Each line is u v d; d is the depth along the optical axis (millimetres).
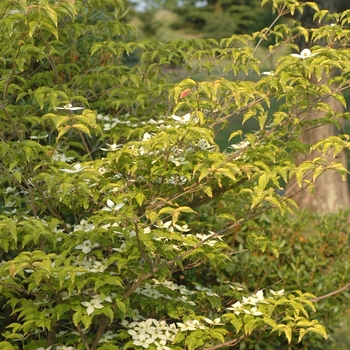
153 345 4047
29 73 5516
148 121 4875
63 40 5270
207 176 4078
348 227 7301
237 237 6555
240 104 4477
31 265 3473
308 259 6770
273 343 6309
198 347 4324
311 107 4312
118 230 3820
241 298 4508
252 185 4852
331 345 6828
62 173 4004
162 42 5539
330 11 11719
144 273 4105
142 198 4000
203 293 4484
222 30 27562
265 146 4312
